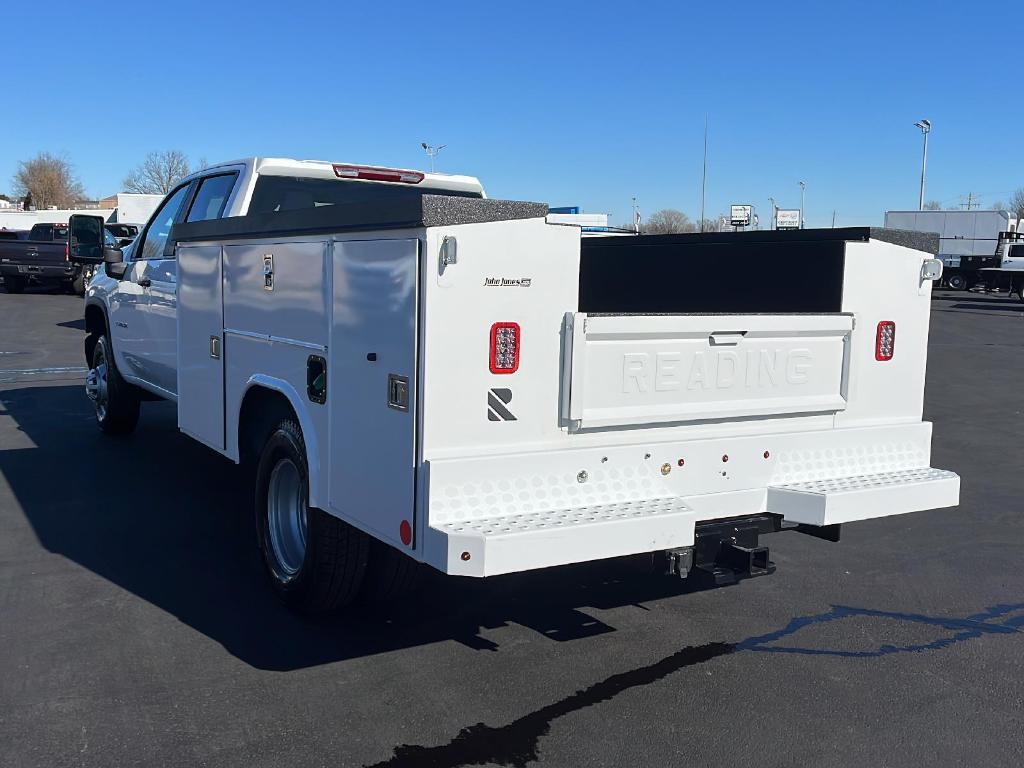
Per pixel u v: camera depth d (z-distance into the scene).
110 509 6.36
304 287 4.10
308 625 4.51
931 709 3.82
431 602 4.89
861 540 6.31
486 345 3.32
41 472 7.30
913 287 4.41
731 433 3.95
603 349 3.54
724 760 3.38
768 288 4.68
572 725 3.61
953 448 9.59
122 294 7.58
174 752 3.34
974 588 5.35
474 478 3.32
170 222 6.87
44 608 4.63
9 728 3.47
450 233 3.20
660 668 4.15
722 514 3.91
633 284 5.70
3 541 5.65
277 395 4.60
